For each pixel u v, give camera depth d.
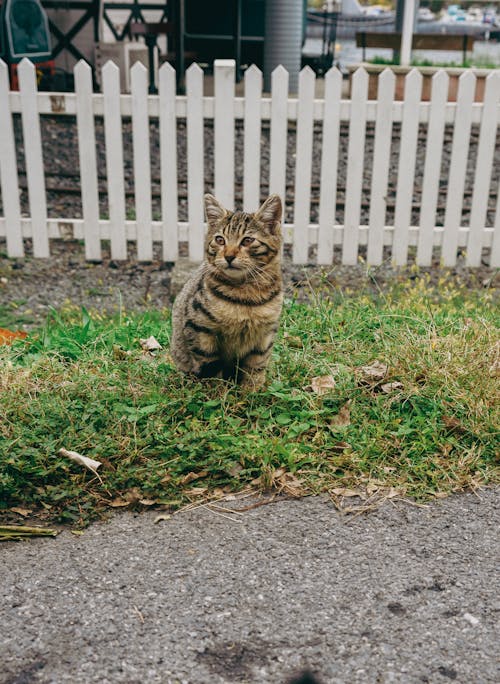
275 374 2.21
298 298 3.27
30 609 1.39
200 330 1.99
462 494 1.76
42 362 2.23
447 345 2.30
